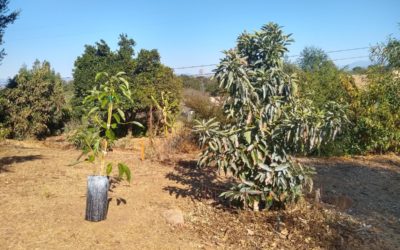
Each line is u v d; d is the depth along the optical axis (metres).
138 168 6.80
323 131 3.88
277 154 4.22
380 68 10.05
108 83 4.06
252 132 4.22
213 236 3.90
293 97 4.33
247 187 4.34
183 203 4.85
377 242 3.98
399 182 6.88
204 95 11.63
